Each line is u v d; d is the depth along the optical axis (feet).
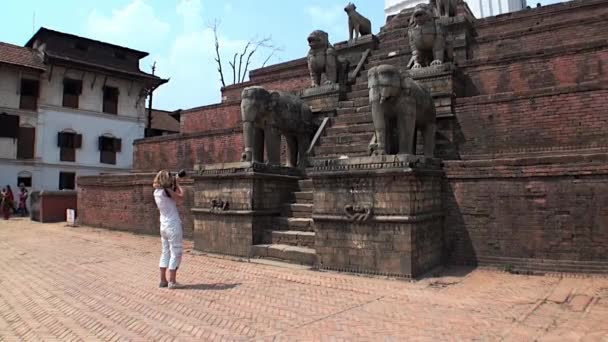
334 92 44.21
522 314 19.15
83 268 32.17
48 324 19.07
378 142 28.86
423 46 39.96
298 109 42.04
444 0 51.03
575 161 26.86
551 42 45.96
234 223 35.42
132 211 54.70
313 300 22.07
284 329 17.71
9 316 20.45
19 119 109.70
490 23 55.21
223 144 56.59
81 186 65.51
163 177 26.22
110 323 19.02
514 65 40.19
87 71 119.75
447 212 31.14
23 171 109.81
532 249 28.04
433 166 30.12
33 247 44.52
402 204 26.50
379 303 21.31
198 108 66.95
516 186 28.76
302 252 31.09
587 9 49.49
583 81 36.73
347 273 28.19
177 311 20.57
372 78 28.94
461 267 29.73
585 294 22.27
